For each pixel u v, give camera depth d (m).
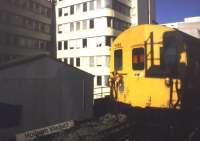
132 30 14.12
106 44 51.50
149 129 12.78
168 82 12.79
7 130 14.46
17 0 51.41
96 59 52.41
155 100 13.09
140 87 13.58
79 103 18.28
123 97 14.22
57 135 11.08
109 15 51.31
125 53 14.31
